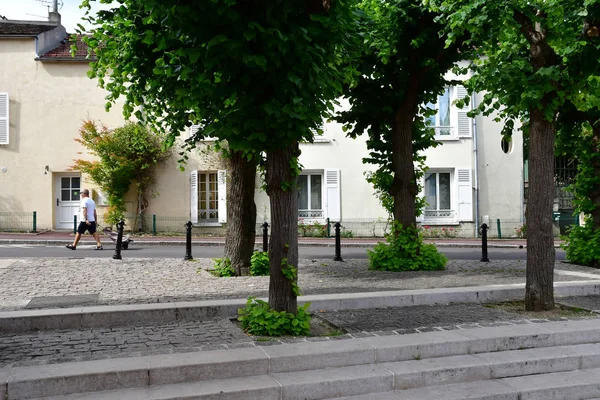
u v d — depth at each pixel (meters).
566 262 12.95
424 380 5.11
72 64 22.70
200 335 6.08
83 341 5.84
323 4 5.66
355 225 24.16
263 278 10.06
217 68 5.57
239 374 4.96
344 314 7.20
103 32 8.83
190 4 5.20
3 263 11.70
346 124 12.55
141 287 8.90
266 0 5.26
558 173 26.30
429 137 12.34
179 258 13.48
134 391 4.55
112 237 16.77
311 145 24.00
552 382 5.21
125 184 22.64
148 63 8.77
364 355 5.36
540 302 7.38
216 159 22.86
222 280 9.77
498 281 9.68
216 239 21.38
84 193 15.94
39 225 22.55
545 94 7.37
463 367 5.25
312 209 24.41
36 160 22.55
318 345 5.50
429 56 10.93
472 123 24.39
